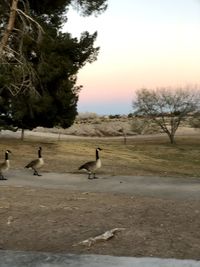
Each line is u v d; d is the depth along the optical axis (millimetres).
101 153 40531
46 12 37688
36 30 33750
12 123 38500
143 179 22453
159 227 10695
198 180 22344
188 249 9219
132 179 22453
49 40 35406
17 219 11555
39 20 35031
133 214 11984
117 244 9500
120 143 58750
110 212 12211
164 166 38688
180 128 82188
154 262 8391
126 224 10930
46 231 10492
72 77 37906
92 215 11867
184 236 10023
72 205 13242
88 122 91625
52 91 36938
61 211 12375
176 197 17250
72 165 29109
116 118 97500
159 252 9023
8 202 13703
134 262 8391
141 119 72750
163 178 22938
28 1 33688
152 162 40562
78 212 12234
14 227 10867
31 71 32562
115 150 45469
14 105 35594
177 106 63625
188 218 11609
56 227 10797
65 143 43656
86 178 22703
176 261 8445
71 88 36812
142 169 31906
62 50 36781
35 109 35562
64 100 36438
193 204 13664
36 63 36375
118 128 84438
